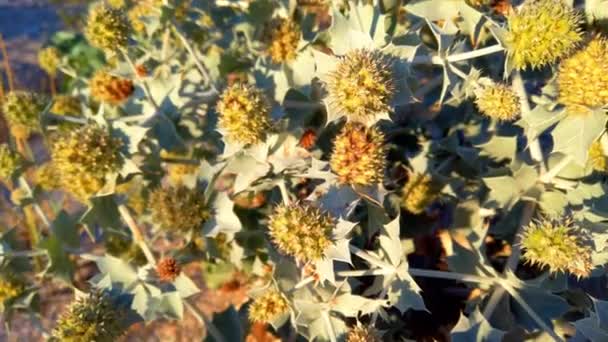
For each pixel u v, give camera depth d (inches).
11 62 25.8
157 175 11.9
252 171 10.2
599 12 9.1
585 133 8.7
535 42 8.4
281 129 10.3
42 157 18.8
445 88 9.6
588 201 9.8
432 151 12.4
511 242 11.5
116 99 13.2
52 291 15.1
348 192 9.1
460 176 12.2
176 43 15.0
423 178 11.5
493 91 9.6
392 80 8.9
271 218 9.1
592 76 8.4
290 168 10.3
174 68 14.7
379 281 10.1
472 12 10.0
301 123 11.2
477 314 9.0
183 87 13.2
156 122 11.4
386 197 11.5
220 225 10.3
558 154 10.2
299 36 11.3
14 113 11.3
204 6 12.6
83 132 10.2
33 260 15.0
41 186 12.2
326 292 9.7
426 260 12.4
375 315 9.3
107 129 10.5
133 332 13.8
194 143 13.6
